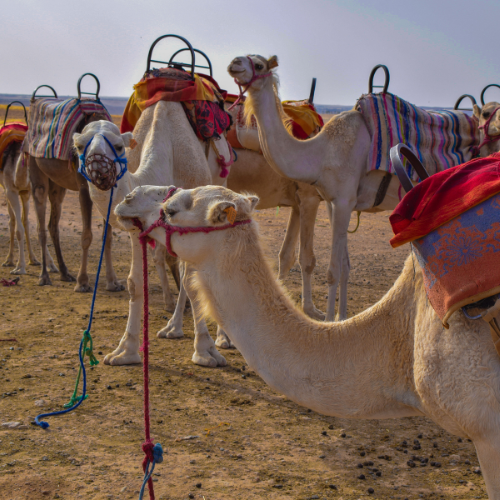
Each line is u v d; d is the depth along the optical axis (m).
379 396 3.02
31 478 3.79
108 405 5.06
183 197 3.18
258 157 8.10
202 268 3.15
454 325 2.69
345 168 6.82
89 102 9.14
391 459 4.30
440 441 4.66
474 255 2.61
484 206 2.66
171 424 4.75
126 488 3.73
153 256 8.34
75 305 8.47
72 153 8.74
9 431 4.47
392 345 2.99
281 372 3.01
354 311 8.59
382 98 6.91
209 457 4.21
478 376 2.61
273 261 3.22
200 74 7.52
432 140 7.04
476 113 7.38
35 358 6.20
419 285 2.94
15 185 10.52
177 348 6.76
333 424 4.90
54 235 10.20
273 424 4.84
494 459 2.63
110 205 5.26
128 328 6.18
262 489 3.79
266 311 3.07
